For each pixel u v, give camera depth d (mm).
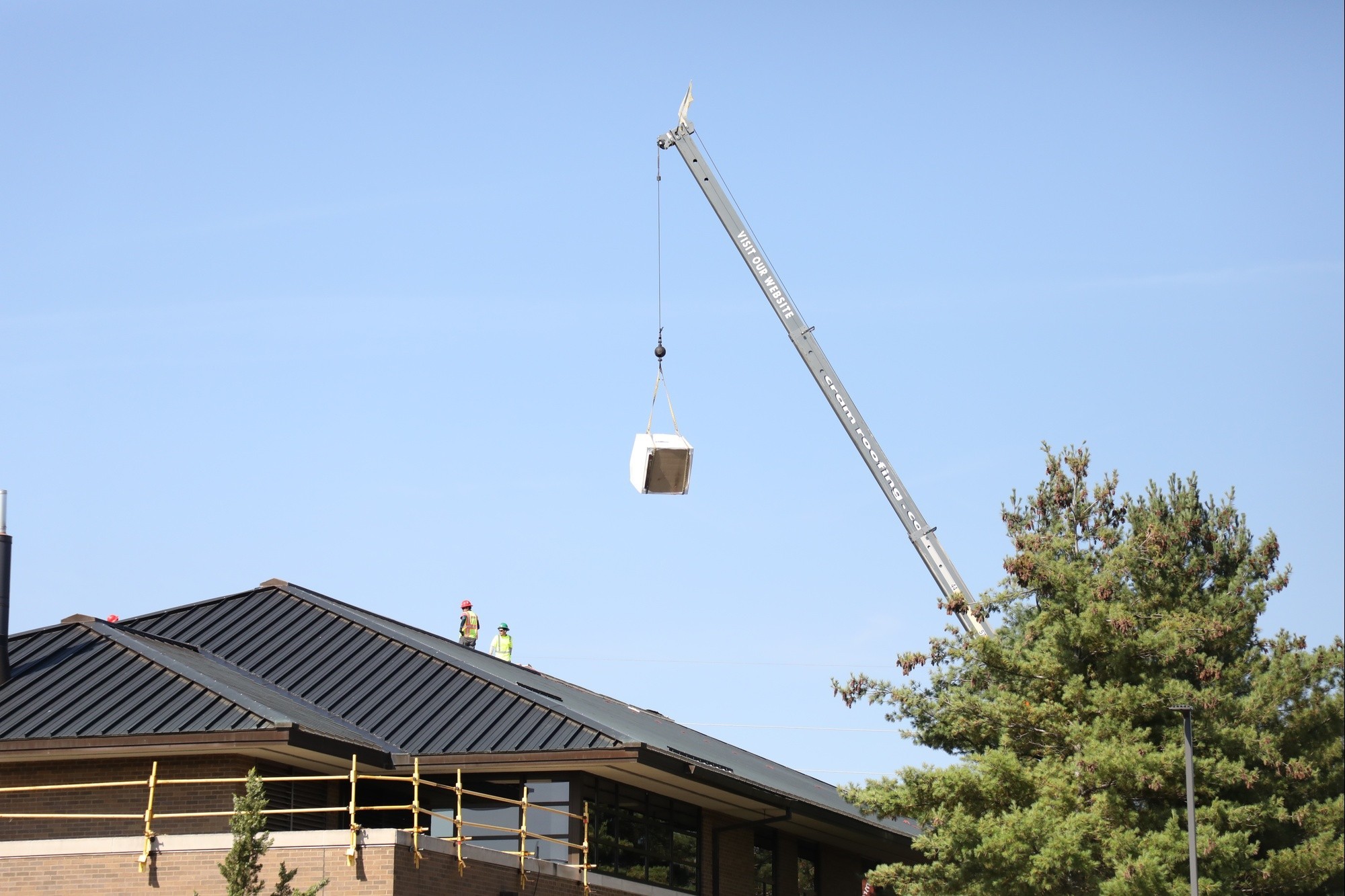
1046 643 28406
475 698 29250
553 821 27922
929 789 26828
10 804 26484
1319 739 26812
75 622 28875
